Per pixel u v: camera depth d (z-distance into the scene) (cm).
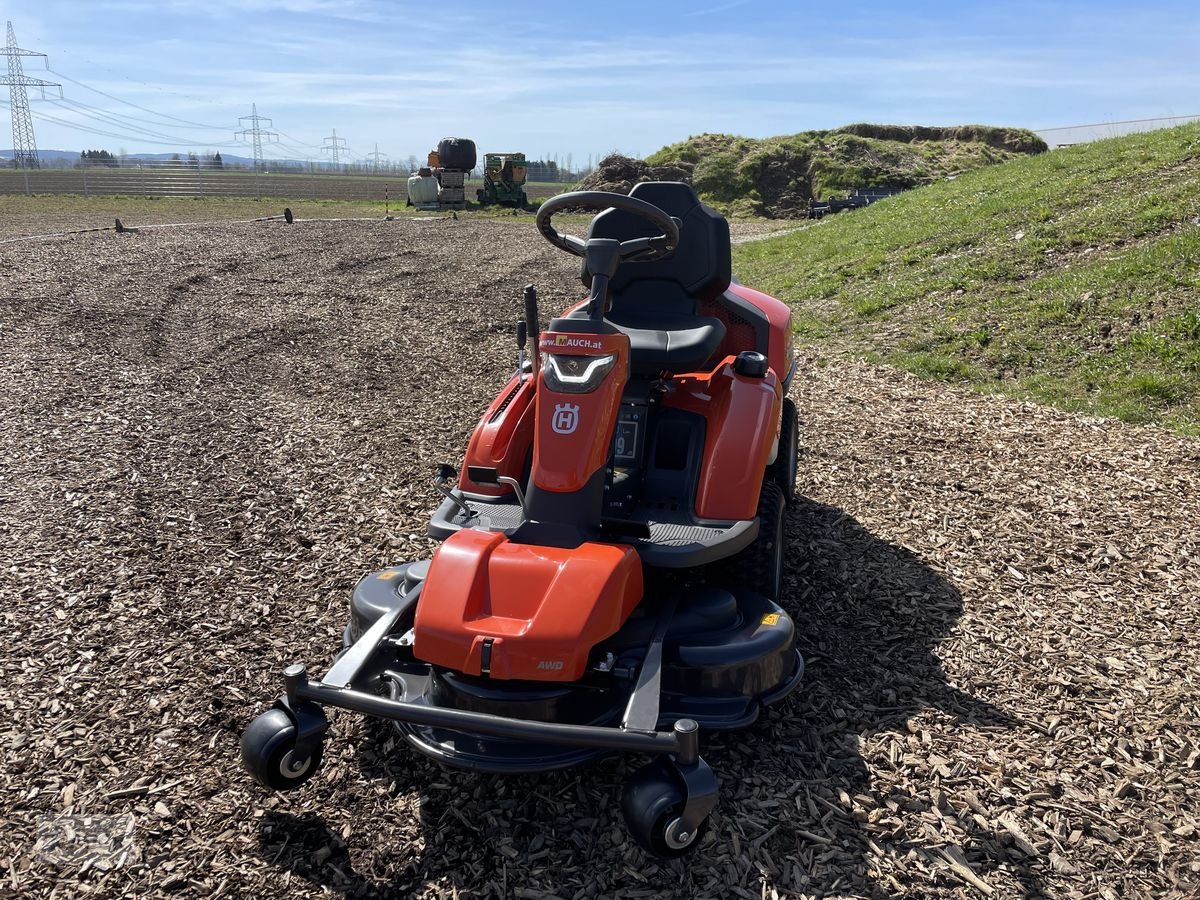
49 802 319
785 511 555
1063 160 1602
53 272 1375
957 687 388
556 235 430
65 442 676
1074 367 852
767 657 331
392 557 503
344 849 300
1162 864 292
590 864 295
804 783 329
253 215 2920
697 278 477
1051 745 350
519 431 423
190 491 592
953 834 305
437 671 312
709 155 4800
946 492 596
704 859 296
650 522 379
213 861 294
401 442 693
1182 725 361
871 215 1848
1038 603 457
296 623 436
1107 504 573
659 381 424
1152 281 957
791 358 563
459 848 301
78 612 442
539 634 294
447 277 1490
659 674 298
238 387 836
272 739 290
